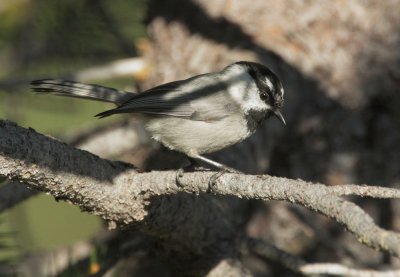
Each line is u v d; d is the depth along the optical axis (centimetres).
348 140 1063
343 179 1060
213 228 835
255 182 623
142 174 716
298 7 1106
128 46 1168
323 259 1058
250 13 1114
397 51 1066
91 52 1163
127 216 729
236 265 841
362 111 1065
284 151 1085
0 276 759
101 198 701
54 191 670
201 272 845
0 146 604
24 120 1206
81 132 1084
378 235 480
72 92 905
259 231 1081
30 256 870
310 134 1073
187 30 1124
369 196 563
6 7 1130
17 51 1153
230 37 1097
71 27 1133
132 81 1203
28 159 626
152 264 1058
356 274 745
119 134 1056
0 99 1155
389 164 1055
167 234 796
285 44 1087
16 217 926
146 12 1189
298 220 1070
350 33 1087
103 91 924
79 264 859
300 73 1072
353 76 1071
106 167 705
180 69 1074
